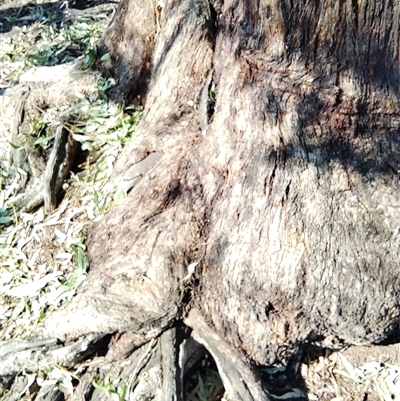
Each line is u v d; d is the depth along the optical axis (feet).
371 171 6.82
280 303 6.87
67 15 16.85
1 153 11.07
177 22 9.27
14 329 8.12
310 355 7.77
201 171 7.62
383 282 6.70
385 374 7.55
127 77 10.43
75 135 10.03
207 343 7.28
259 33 6.56
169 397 7.00
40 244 8.98
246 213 7.04
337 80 6.52
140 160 8.53
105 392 7.29
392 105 6.73
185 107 8.93
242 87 7.00
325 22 6.23
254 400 6.94
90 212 8.91
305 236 6.77
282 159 6.84
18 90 11.57
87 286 7.79
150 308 7.30
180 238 7.41
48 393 7.50
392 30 6.38
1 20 16.93
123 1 10.69
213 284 7.21
